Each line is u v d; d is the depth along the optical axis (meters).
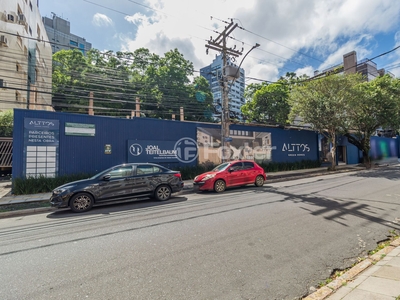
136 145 14.79
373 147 30.64
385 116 20.17
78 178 12.45
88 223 6.27
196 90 35.31
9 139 17.64
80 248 4.53
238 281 3.28
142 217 6.65
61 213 7.69
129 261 3.92
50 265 3.85
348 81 18.09
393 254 3.97
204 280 3.31
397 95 19.73
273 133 21.47
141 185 8.63
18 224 6.61
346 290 2.96
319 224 5.68
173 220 6.23
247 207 7.47
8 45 21.69
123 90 31.44
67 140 12.85
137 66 34.38
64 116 12.83
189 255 4.10
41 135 12.22
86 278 3.41
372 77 39.47
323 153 25.44
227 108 14.30
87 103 29.42
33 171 11.96
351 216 6.29
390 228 5.39
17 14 23.16
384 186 10.98
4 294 3.04
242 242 4.63
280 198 8.78
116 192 8.21
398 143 36.38
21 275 3.54
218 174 11.02
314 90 18.84
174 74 33.38
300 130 23.53
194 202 8.59
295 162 22.19
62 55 31.22
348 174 17.30
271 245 4.49
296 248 4.36
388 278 3.15
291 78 31.52
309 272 3.53
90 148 13.45
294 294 3.00
